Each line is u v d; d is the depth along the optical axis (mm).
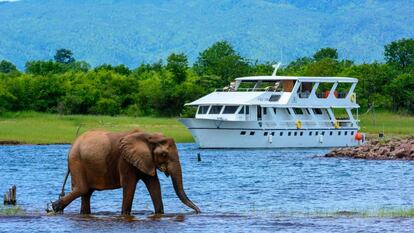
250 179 121625
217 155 177000
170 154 74562
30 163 146500
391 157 160375
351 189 107625
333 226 73625
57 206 78750
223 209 86875
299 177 124688
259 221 76312
